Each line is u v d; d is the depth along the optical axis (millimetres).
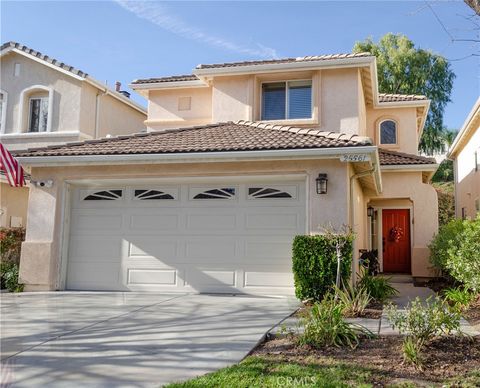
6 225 17938
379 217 19109
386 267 18781
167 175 11531
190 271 11578
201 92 17438
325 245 9781
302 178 11000
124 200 12195
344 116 14773
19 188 18688
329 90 15047
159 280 11719
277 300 10344
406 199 17953
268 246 11164
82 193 12445
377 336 6668
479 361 5488
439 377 4969
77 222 12375
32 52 18953
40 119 19141
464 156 21531
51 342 6582
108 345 6410
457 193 23562
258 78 15727
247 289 11148
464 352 5820
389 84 32094
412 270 16438
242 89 15742
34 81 19172
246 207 11422
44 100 19266
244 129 13078
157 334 7039
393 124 18891
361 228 15516
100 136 19734
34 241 12047
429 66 31969
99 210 12305
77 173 12047
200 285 11461
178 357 5812
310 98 15453
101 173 11898
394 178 17016
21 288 11875
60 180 12141
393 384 4746
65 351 6117
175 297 10781
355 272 11484
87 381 4973
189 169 11406
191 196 11820
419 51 32125
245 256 11281
